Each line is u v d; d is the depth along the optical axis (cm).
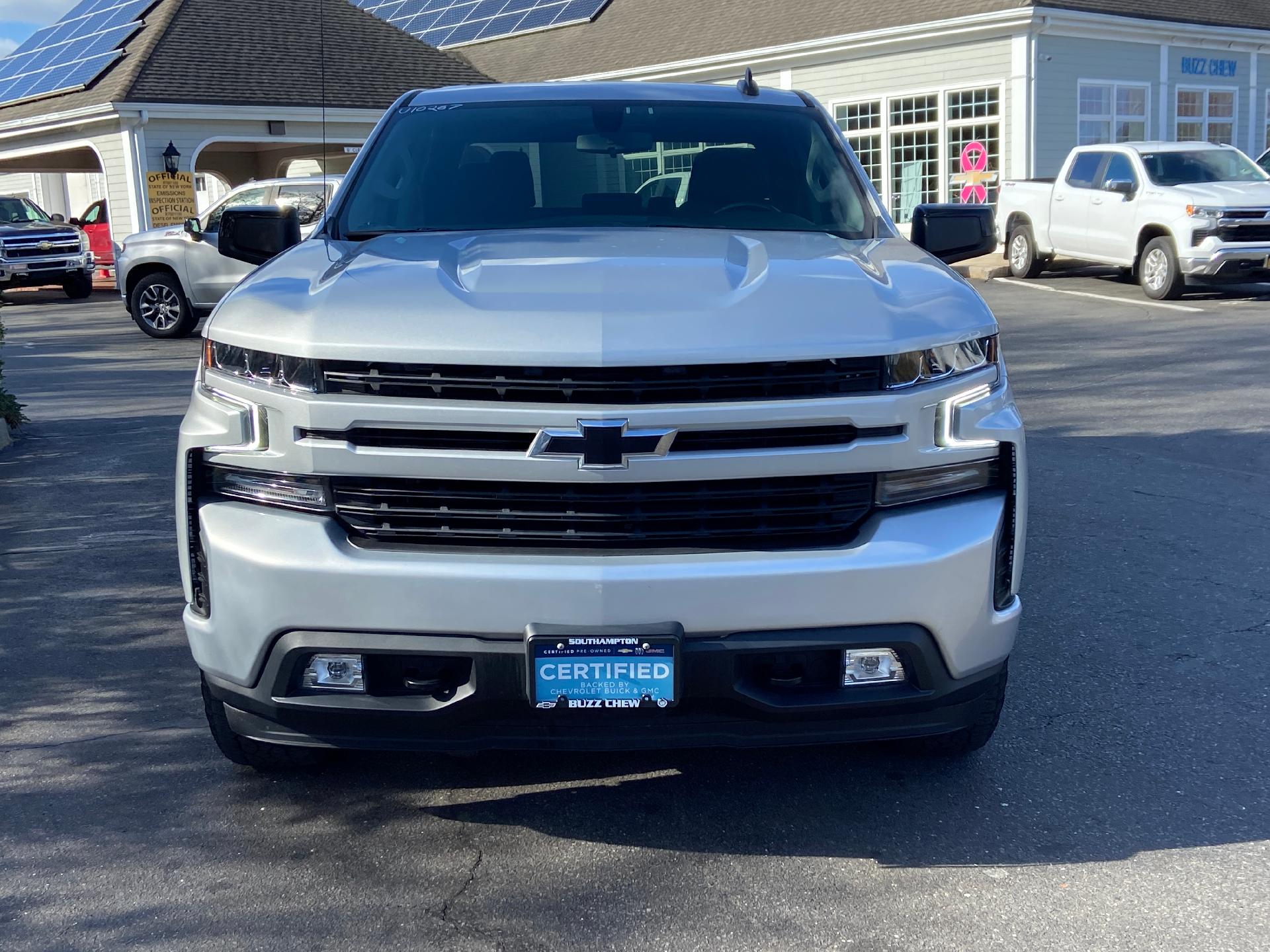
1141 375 1066
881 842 328
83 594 533
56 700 422
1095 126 2444
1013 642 321
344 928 290
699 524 292
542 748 301
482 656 286
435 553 288
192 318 1520
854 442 293
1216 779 363
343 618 288
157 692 430
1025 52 2281
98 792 357
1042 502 674
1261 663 450
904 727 310
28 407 1009
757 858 321
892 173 2544
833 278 319
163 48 2261
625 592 282
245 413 300
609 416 281
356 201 424
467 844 328
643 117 461
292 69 2361
